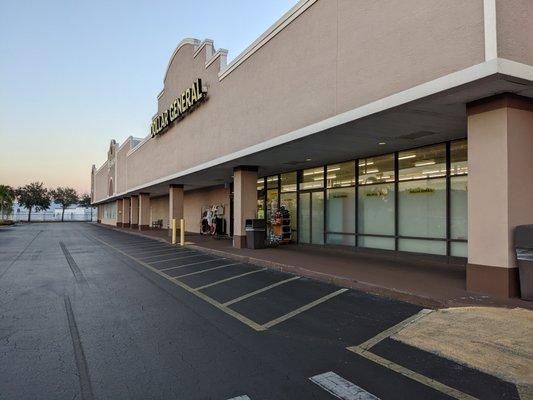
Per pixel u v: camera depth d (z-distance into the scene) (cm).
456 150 1152
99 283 1000
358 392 400
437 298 712
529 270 682
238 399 389
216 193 2762
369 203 1460
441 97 741
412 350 511
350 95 945
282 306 740
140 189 3322
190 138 2052
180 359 492
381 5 859
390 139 1146
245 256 1388
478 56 663
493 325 568
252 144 1408
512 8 658
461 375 435
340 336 570
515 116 716
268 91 1309
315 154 1414
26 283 1010
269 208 2091
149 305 763
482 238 742
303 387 413
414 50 780
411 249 1295
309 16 1103
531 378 419
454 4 706
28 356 506
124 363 481
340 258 1309
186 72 2131
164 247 1991
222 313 700
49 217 9362
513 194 708
